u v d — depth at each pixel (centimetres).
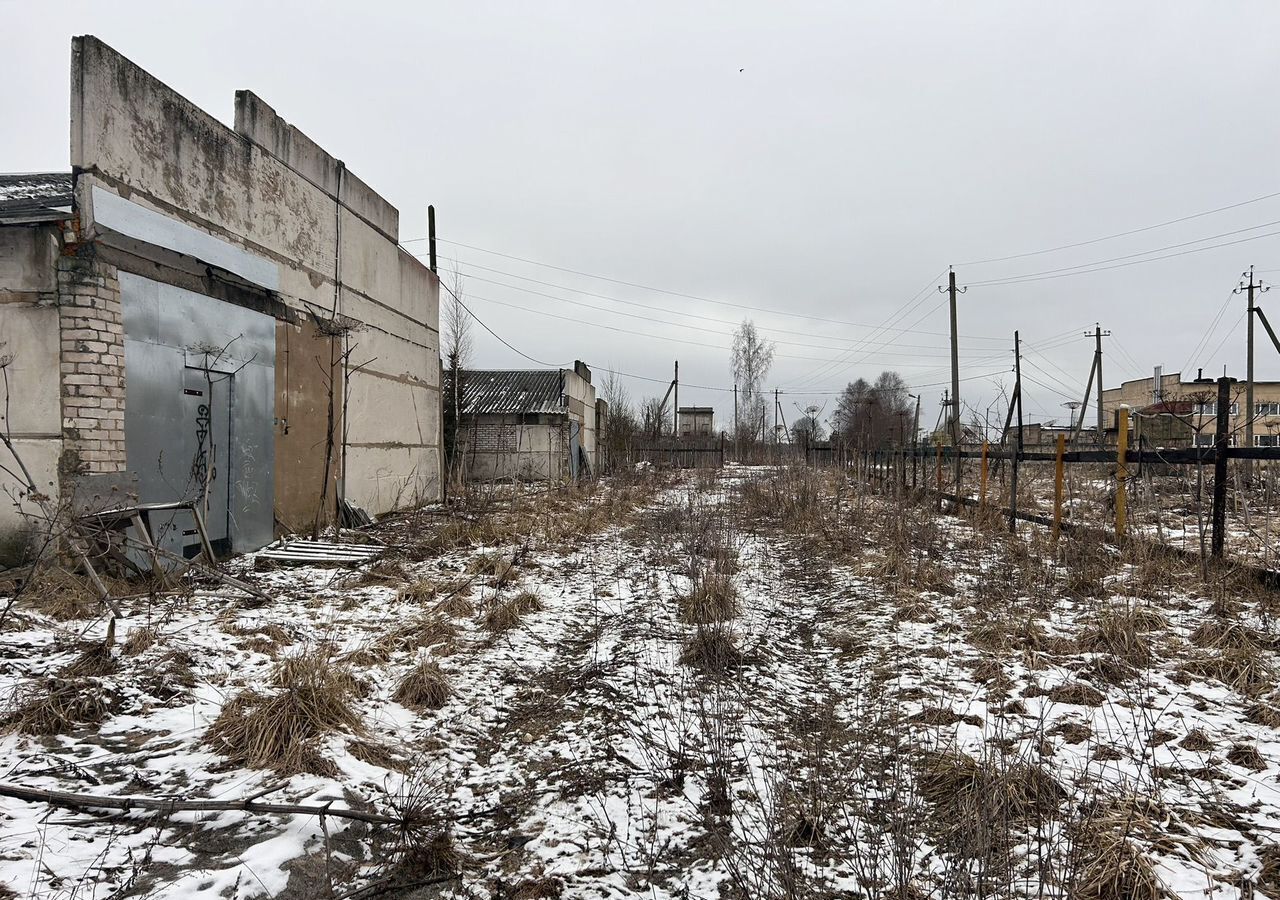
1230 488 1290
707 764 384
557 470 2455
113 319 659
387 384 1349
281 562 841
